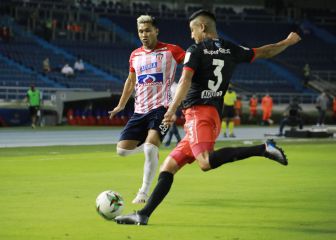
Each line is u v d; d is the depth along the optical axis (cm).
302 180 3981
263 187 3609
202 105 2353
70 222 2464
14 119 11319
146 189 2986
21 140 7931
